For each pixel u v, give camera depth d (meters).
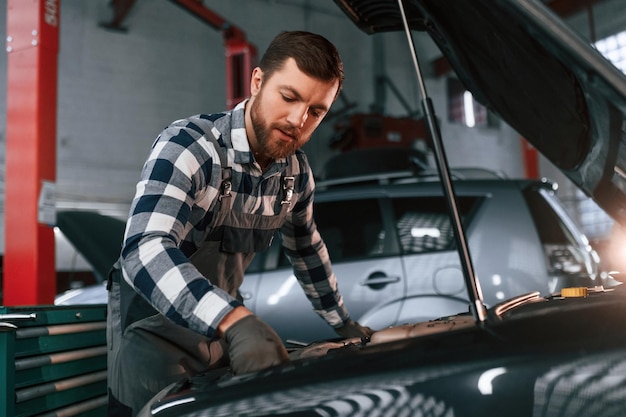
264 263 2.98
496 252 2.80
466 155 13.21
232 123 0.93
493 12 0.62
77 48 10.95
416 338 0.53
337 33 13.23
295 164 1.06
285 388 0.51
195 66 11.85
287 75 0.81
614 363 0.43
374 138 8.89
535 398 0.44
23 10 3.11
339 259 2.95
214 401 0.53
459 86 13.43
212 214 0.94
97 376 1.28
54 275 3.03
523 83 0.74
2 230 9.82
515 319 0.52
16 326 0.95
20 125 3.05
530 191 2.95
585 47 0.55
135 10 11.49
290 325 2.86
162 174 0.82
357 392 0.48
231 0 12.50
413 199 3.00
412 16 0.90
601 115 0.63
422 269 2.84
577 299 0.65
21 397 0.95
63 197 10.47
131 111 11.22
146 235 0.75
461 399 0.45
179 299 0.69
